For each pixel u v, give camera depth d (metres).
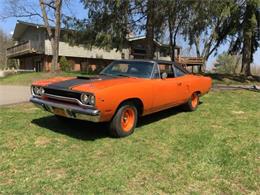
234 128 6.75
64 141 5.63
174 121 7.29
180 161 4.86
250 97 11.45
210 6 18.73
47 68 34.12
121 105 5.82
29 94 13.70
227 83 22.67
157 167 4.61
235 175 4.45
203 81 8.77
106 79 6.22
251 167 4.72
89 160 4.80
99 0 20.17
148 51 21.23
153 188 4.00
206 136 6.11
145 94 6.31
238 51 30.81
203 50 29.89
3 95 13.16
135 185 4.07
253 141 5.88
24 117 7.31
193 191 3.97
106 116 5.55
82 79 6.20
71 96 5.62
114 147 5.39
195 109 8.58
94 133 6.14
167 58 37.09
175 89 7.37
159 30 21.59
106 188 3.96
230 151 5.33
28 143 5.48
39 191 3.87
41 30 33.59
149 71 6.76
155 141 5.77
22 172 4.36
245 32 25.44
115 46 21.77
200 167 4.66
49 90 5.99
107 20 20.39
